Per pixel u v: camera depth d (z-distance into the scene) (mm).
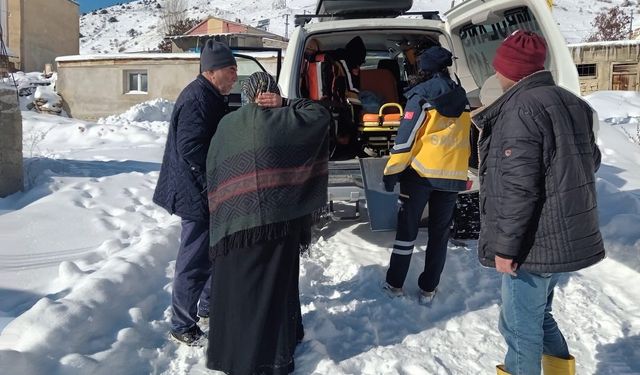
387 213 4527
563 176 2430
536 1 4402
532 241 2512
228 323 2941
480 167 2705
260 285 2908
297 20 5926
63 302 3344
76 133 12570
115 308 3566
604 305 3961
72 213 5727
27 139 11453
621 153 9062
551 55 4398
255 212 2828
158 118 18094
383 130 5125
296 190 2902
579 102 2574
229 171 2893
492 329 3652
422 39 5816
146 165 8734
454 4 5555
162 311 3799
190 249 3273
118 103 22219
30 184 6895
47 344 2963
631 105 16375
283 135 2879
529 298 2609
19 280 4062
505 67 2574
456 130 3809
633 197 5715
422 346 3439
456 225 5141
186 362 3178
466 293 4188
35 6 31609
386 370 3152
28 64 30984
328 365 3148
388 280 4059
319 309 3820
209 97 3199
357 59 5801
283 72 5109
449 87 3768
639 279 4305
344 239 5352
